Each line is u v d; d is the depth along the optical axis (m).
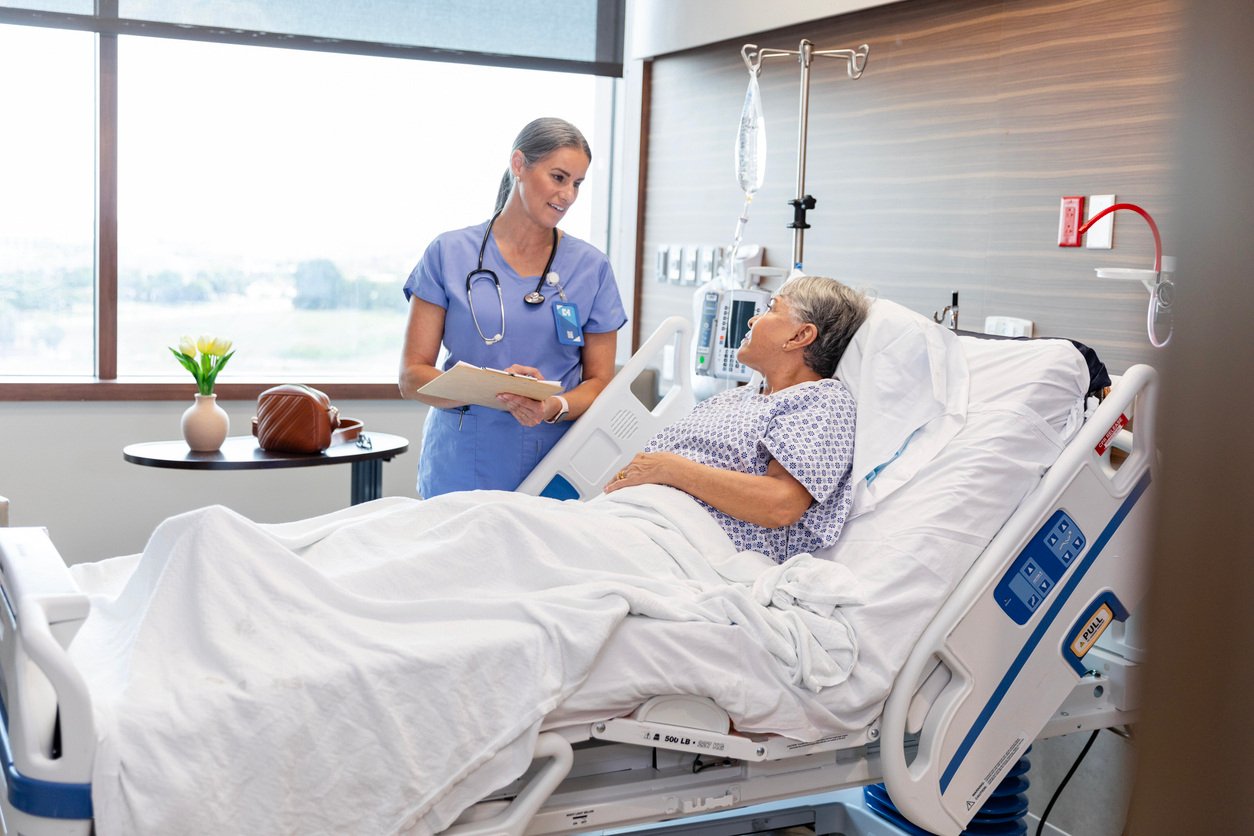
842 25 3.04
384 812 1.34
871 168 2.97
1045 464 1.87
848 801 2.24
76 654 1.46
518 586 1.67
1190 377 0.33
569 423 2.46
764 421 1.98
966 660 1.70
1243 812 0.34
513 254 2.43
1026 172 2.49
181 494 3.68
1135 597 1.85
